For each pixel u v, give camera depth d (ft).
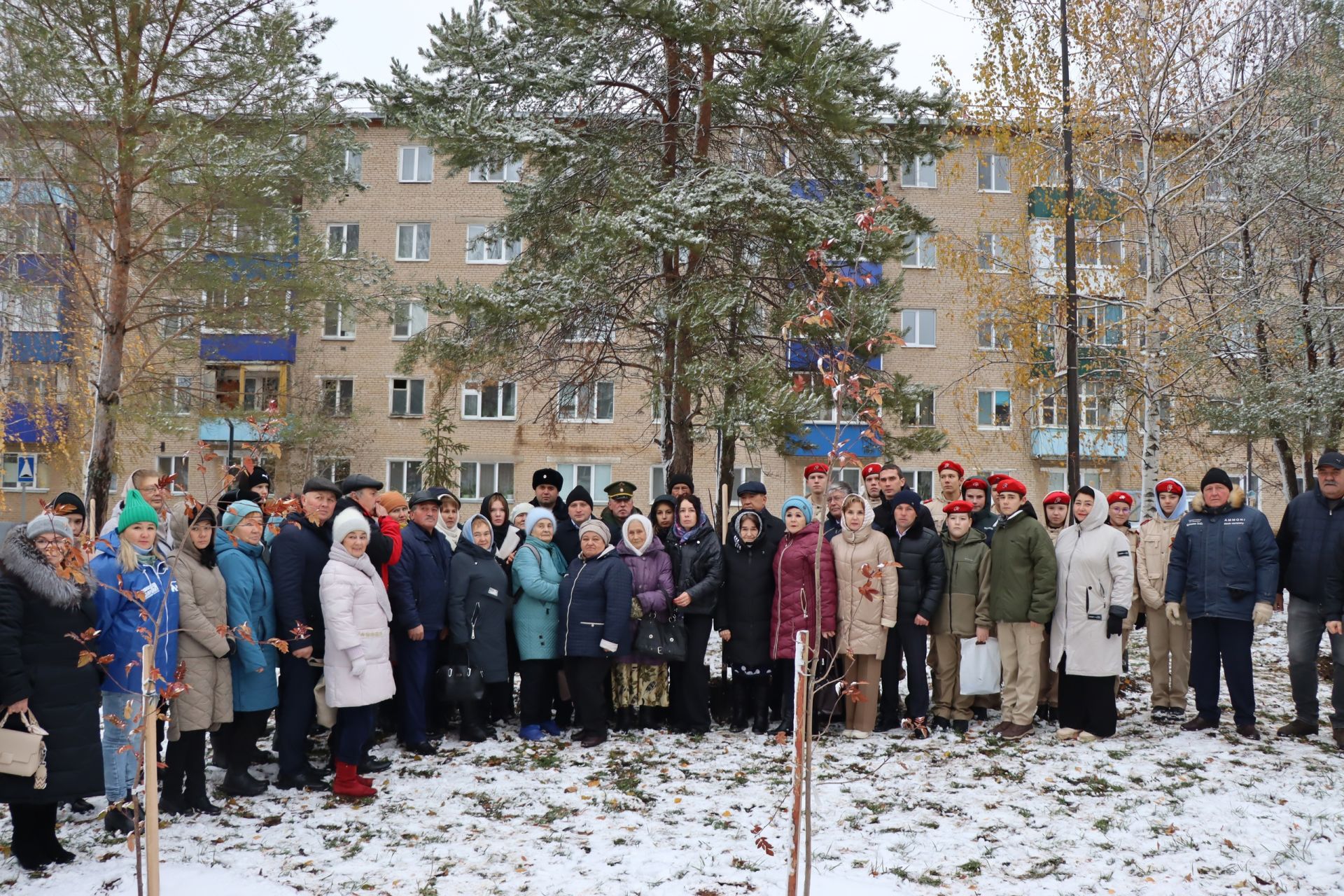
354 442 101.40
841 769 23.36
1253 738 25.55
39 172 53.06
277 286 53.47
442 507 28.19
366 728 21.56
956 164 54.03
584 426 100.63
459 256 104.06
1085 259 54.54
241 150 49.01
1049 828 19.04
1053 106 51.06
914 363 100.07
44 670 16.90
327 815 20.30
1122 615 25.52
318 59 54.34
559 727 28.40
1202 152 53.36
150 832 13.39
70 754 16.96
